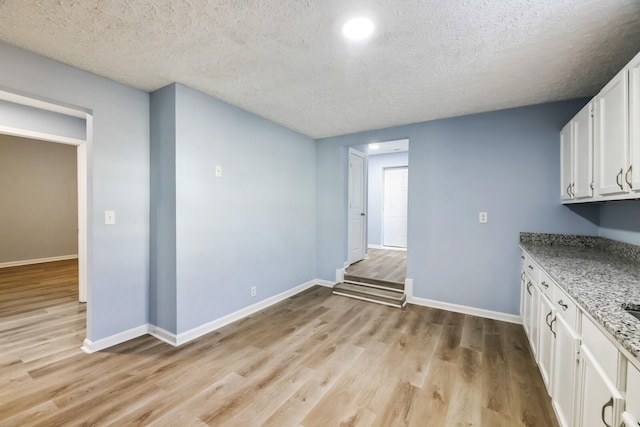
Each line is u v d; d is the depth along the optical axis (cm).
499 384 200
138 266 268
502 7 148
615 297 124
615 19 156
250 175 328
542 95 269
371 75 231
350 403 181
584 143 219
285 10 154
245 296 324
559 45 183
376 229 720
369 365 224
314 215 449
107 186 246
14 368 215
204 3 149
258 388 195
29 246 587
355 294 391
